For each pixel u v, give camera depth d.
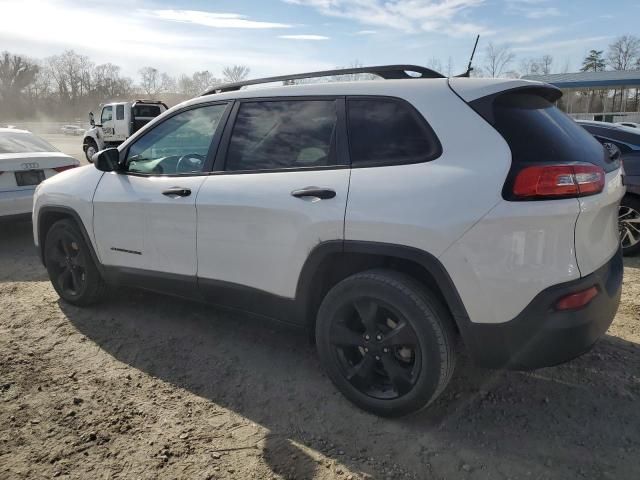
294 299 3.00
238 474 2.42
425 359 2.57
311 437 2.69
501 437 2.66
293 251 2.91
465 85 2.67
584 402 2.94
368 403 2.83
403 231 2.52
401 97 2.76
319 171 2.89
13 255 6.14
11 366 3.40
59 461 2.51
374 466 2.47
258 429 2.76
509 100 2.65
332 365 2.92
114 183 3.85
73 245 4.25
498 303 2.39
